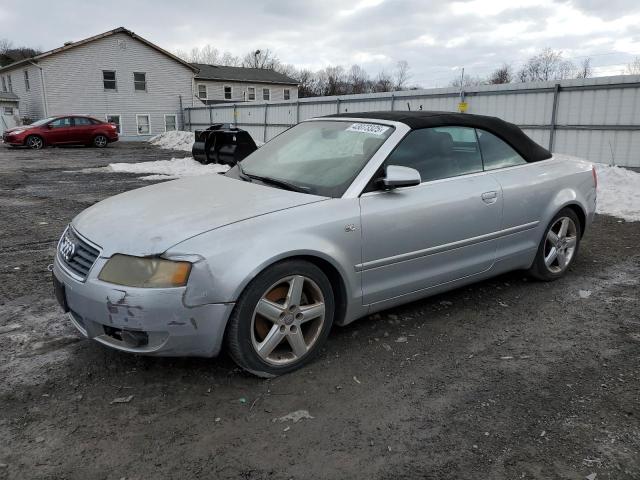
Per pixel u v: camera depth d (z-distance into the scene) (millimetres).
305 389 2963
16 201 9578
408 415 2729
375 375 3129
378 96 19781
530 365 3268
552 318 3996
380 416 2719
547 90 14359
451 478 2268
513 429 2609
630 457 2393
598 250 5961
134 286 2688
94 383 2986
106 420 2650
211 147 16672
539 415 2727
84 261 2924
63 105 32500
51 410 2725
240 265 2789
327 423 2652
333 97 22078
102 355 3305
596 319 3979
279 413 2732
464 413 2748
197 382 3008
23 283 4746
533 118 14828
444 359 3338
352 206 3281
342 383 3033
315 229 3078
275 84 51438
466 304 4254
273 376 3072
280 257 2900
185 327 2723
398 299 3629
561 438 2533
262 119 27312
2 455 2377
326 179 3514
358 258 3299
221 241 2803
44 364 3191
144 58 34656
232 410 2752
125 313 2688
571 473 2291
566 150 14164
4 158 19984
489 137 4285
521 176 4336
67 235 3254
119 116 34406
